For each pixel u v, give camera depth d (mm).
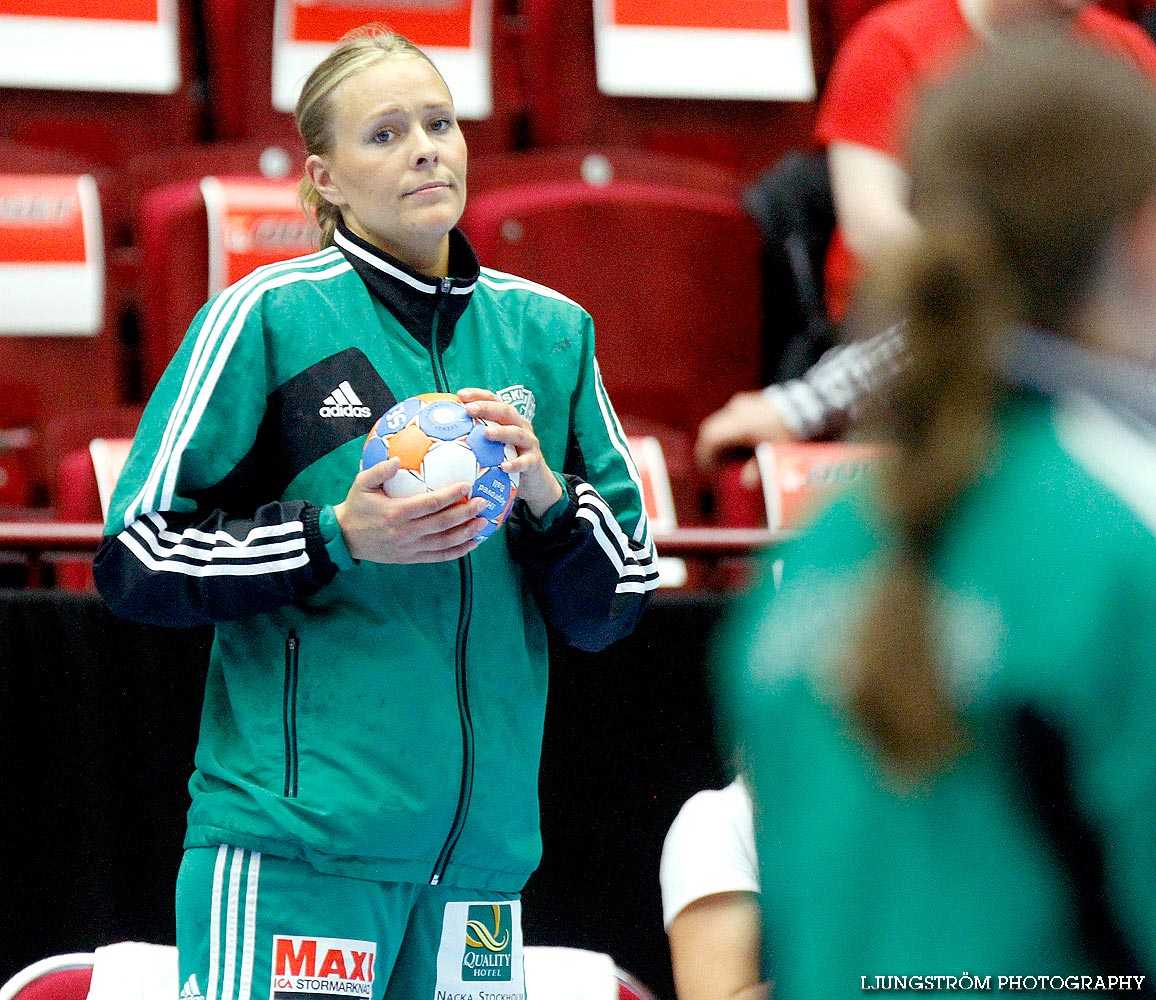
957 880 3592
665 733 10656
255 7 16688
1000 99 3805
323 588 7375
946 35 13406
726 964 5746
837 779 3695
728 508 12930
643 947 10578
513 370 7844
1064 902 3555
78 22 16047
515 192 15406
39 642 10344
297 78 16000
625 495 7984
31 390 14680
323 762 7238
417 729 7309
